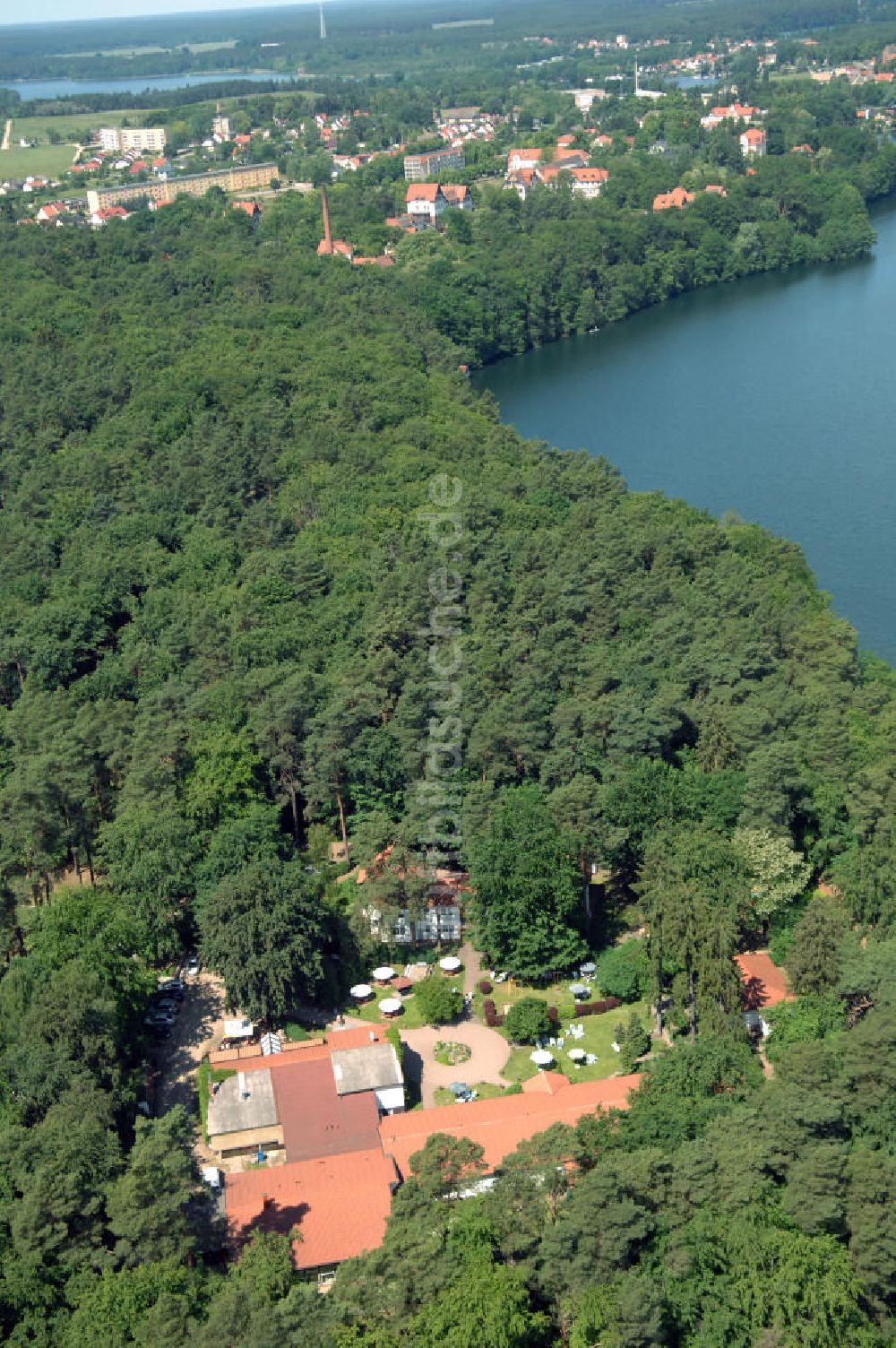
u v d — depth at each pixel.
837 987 166.75
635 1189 132.25
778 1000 175.00
